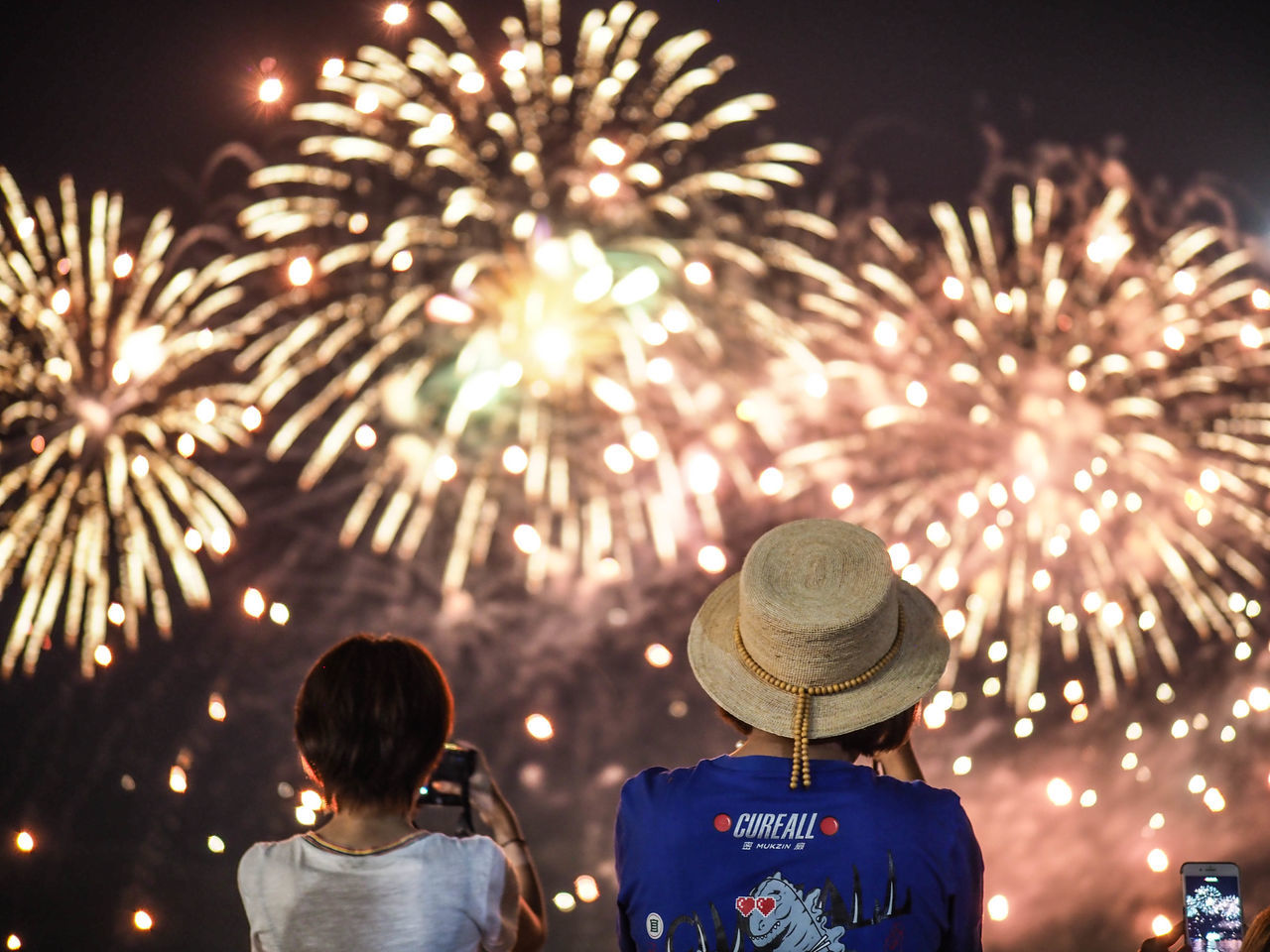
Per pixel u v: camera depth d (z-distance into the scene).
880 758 2.16
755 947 1.82
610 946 5.36
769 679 1.96
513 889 2.11
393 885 1.98
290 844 2.05
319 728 2.08
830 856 1.83
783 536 2.01
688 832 1.88
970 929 1.86
